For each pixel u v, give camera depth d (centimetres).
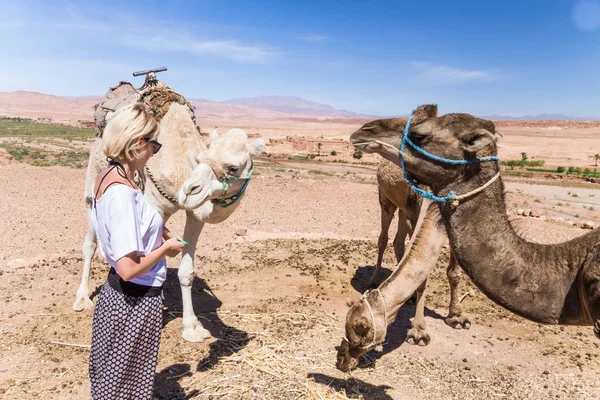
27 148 6788
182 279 616
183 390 512
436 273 973
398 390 532
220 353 595
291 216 1625
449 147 362
